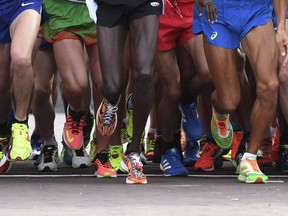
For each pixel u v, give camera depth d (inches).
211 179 837.2
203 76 862.5
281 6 797.2
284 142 940.6
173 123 868.6
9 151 822.5
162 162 883.4
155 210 616.1
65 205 641.0
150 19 754.2
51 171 925.8
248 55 786.8
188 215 593.6
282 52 797.2
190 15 863.1
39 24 804.6
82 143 953.5
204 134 987.9
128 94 1012.5
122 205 641.0
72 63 860.0
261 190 738.8
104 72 759.1
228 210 618.2
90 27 864.9
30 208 625.0
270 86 775.7
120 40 765.3
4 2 809.5
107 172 840.3
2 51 836.0
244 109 943.7
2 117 869.2
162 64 858.8
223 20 788.6
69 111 924.0
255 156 804.0
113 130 794.8
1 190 732.7
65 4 860.6
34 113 944.3
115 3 758.5
